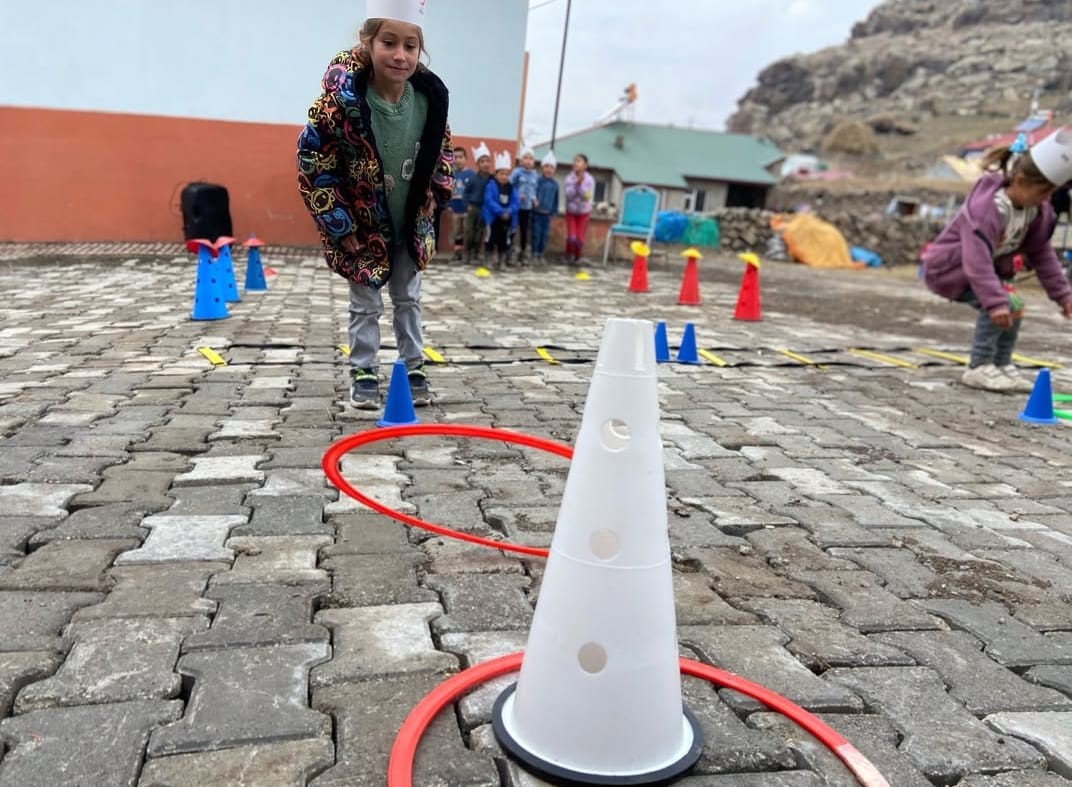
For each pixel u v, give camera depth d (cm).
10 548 234
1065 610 231
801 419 448
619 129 3991
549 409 434
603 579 149
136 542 242
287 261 1191
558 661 150
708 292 1114
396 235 396
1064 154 485
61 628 192
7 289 867
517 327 711
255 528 257
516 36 1308
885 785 150
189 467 313
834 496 323
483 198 1235
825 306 1045
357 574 228
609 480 151
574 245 1384
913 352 686
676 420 432
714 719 170
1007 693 186
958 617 223
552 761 149
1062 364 687
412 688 175
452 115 1317
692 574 244
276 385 455
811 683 186
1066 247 1747
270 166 1288
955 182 4203
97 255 1135
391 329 662
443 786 144
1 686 167
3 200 1205
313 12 1252
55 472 301
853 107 11012
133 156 1240
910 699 182
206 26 1222
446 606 212
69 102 1202
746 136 4166
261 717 161
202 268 679
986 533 291
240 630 194
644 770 149
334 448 282
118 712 161
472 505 289
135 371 482
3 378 457
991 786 155
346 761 150
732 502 309
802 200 3819
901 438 421
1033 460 395
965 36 11850
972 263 520
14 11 1155
